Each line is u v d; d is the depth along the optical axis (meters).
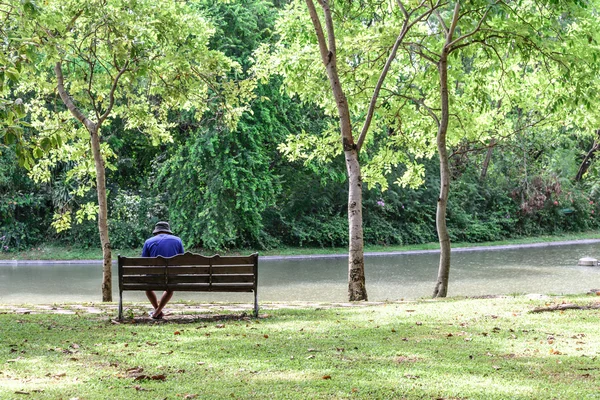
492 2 13.55
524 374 6.47
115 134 39.97
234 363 7.13
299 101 39.34
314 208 43.50
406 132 21.53
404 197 45.38
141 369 6.86
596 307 10.70
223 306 13.16
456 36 17.31
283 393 5.84
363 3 18.86
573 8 16.03
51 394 5.86
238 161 34.78
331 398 5.68
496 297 13.20
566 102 16.97
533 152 49.09
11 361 7.28
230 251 38.03
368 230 43.22
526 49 16.05
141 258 10.33
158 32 16.64
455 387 5.96
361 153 39.91
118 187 40.41
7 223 38.47
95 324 10.11
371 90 19.94
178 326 9.82
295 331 9.21
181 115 34.62
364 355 7.45
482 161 50.47
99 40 16.83
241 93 18.88
